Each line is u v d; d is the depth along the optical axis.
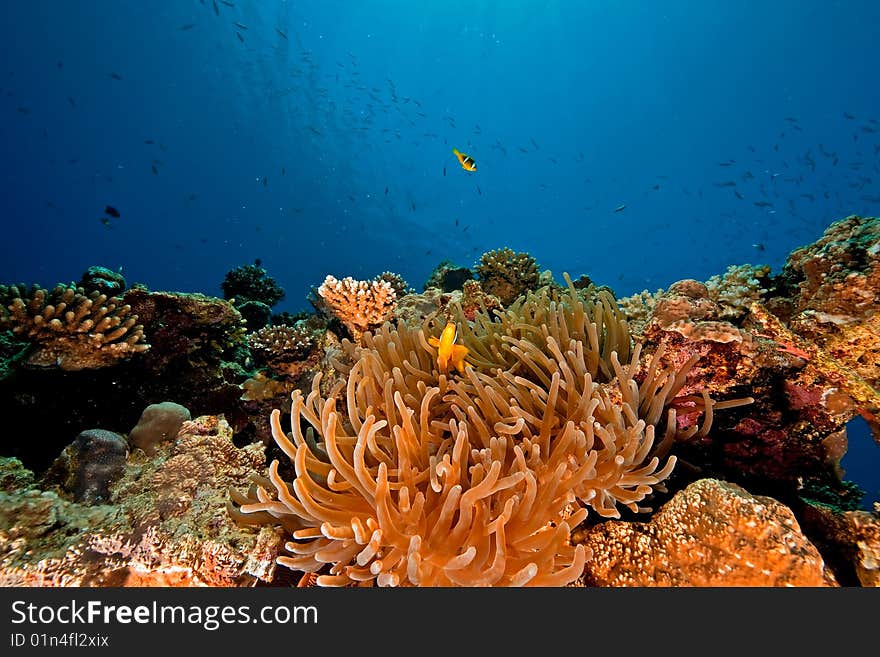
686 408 2.95
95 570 2.10
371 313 5.88
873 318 2.86
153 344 4.25
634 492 2.27
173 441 3.37
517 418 2.45
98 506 2.48
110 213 12.37
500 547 1.87
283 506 2.19
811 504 2.63
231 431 3.15
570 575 1.86
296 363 5.18
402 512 2.04
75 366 3.57
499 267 8.20
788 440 2.96
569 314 3.59
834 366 2.81
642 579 2.13
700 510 2.18
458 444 2.23
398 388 2.88
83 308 3.72
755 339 2.94
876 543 2.22
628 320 4.89
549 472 2.30
